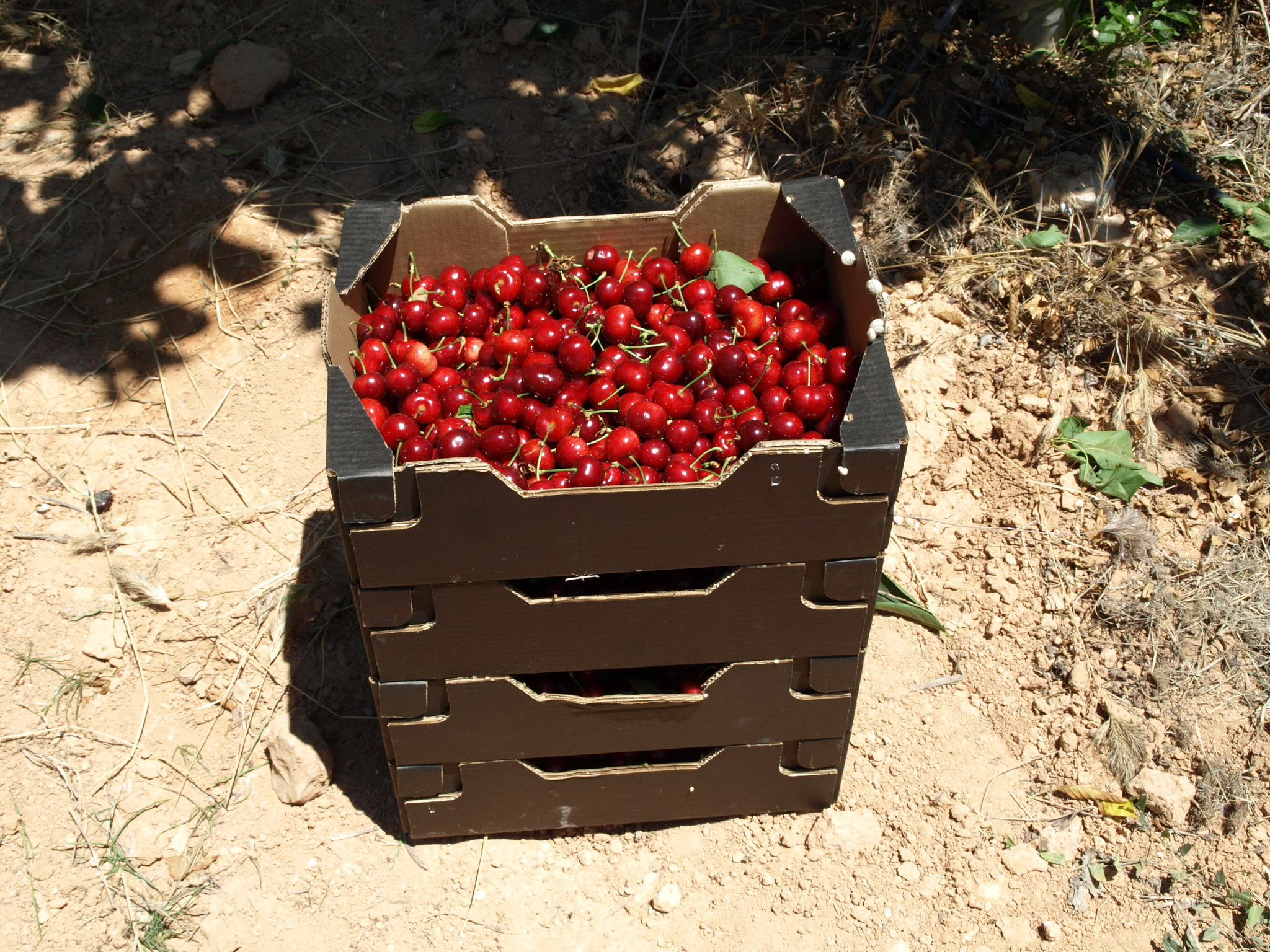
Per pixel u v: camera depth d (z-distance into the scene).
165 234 1.35
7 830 0.96
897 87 1.43
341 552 1.14
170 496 1.17
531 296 0.97
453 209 0.95
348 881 0.95
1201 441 1.22
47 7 1.56
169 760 1.01
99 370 1.26
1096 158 1.39
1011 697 1.07
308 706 1.05
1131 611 1.10
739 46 1.54
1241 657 1.07
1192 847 0.98
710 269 0.98
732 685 0.85
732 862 0.97
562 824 0.96
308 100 1.49
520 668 0.82
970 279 1.33
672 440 0.87
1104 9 1.59
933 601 1.12
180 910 0.93
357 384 0.89
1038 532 1.16
